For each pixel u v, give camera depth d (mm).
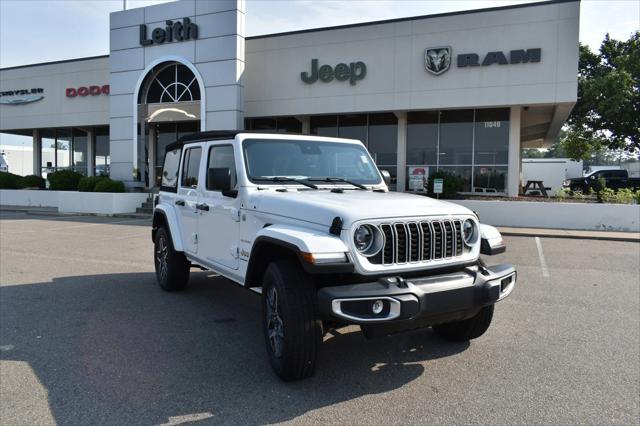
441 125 19391
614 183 31469
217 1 19781
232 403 3592
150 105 21562
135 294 6770
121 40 21781
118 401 3611
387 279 3656
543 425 3307
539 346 4832
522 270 8812
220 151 5344
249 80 20812
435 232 3951
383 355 4578
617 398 3707
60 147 29219
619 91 25391
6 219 18062
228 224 5023
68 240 12312
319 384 3928
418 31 18109
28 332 5141
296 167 5070
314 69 19656
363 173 5453
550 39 16625
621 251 11258
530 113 20312
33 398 3656
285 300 3730
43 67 26719
